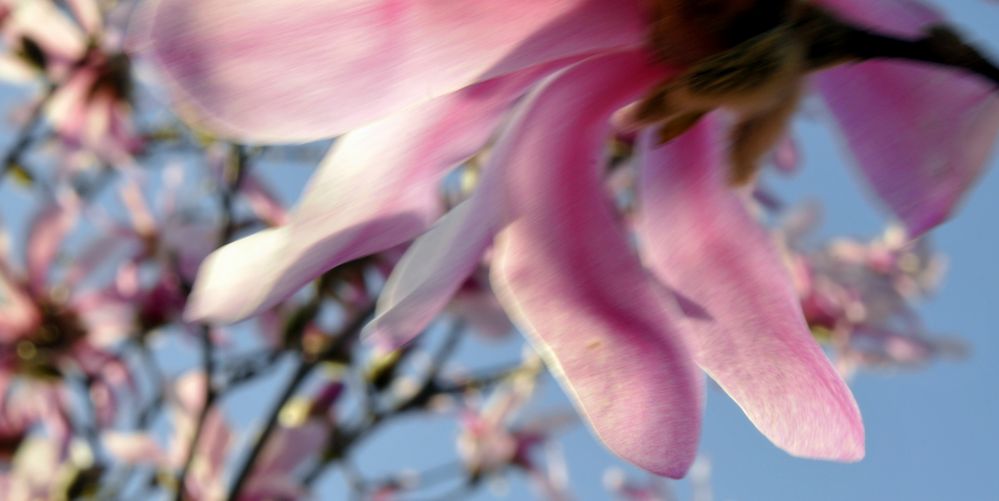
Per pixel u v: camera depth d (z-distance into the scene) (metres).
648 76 0.37
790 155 1.02
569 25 0.36
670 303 0.39
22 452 1.25
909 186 0.38
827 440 0.37
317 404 1.19
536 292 0.37
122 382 1.31
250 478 1.16
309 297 1.13
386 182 0.37
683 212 0.39
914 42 0.36
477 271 1.12
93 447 1.24
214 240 1.29
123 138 1.32
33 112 1.33
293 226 0.36
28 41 1.33
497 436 1.45
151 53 0.34
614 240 0.37
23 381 1.30
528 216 0.37
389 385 1.16
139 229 1.33
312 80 0.35
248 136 0.35
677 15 0.36
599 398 0.37
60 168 1.34
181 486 1.11
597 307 0.37
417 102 0.36
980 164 0.38
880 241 1.41
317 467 1.18
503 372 1.21
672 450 0.37
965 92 0.38
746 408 0.38
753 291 0.39
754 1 0.36
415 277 0.36
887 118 0.38
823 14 0.36
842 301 1.34
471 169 0.91
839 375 0.38
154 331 1.29
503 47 0.36
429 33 0.35
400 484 1.31
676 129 0.37
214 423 1.23
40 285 1.29
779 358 0.38
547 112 0.37
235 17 0.34
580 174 0.37
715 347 0.38
